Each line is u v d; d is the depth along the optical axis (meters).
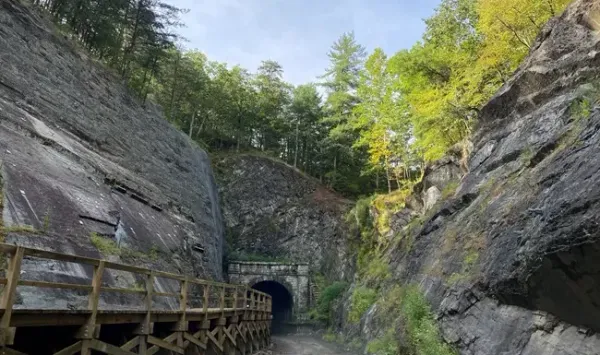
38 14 19.44
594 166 6.88
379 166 33.81
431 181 21.98
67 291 8.82
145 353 8.18
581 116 9.11
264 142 52.28
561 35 12.42
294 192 41.41
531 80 12.93
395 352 12.80
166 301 13.07
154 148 24.47
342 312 25.73
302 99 50.41
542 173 9.16
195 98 41.81
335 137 43.00
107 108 21.14
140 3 28.12
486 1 15.90
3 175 9.94
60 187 12.00
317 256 36.81
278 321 33.53
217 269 25.00
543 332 7.16
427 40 22.23
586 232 6.01
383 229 27.16
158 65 32.56
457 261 11.91
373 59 31.52
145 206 18.17
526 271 7.50
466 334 9.52
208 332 11.72
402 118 28.95
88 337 6.43
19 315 5.27
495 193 11.90
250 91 51.12
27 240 8.82
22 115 13.73
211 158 42.72
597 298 5.95
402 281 17.64
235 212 39.44
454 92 18.42
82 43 24.09
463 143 19.64
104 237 12.19
